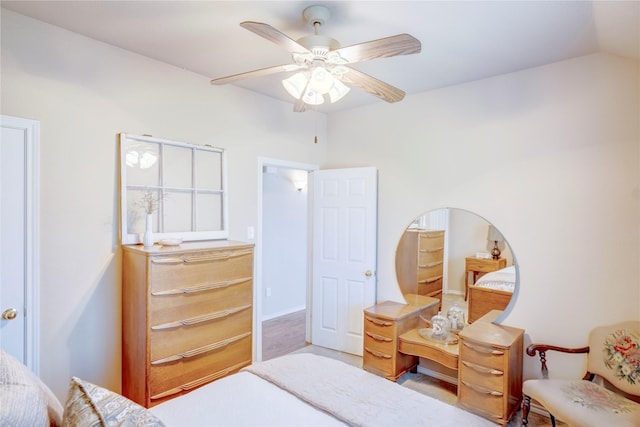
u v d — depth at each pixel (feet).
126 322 7.98
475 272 9.86
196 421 4.64
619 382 7.19
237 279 8.75
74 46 7.52
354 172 12.12
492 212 9.59
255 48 8.11
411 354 9.70
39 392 3.55
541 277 8.76
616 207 7.84
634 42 6.82
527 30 6.98
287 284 16.98
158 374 7.38
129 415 3.34
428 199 10.85
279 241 16.51
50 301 7.27
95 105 7.84
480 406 8.16
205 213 9.75
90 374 7.83
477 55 8.20
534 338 8.82
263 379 6.06
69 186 7.50
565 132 8.47
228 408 5.01
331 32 7.13
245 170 10.87
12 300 6.82
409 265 11.30
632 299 7.66
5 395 3.09
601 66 8.00
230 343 8.62
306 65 6.11
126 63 8.30
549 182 8.68
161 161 8.90
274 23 6.86
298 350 12.60
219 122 10.19
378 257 12.02
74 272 7.59
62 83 7.38
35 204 7.06
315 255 12.99
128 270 7.93
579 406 6.40
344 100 11.74
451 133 10.36
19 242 6.89
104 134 7.98
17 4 6.45
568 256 8.41
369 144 12.26
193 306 7.90
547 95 8.72
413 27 6.91
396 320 9.89
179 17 6.75
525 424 7.51
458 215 10.23
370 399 5.44
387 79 9.83
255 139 11.16
